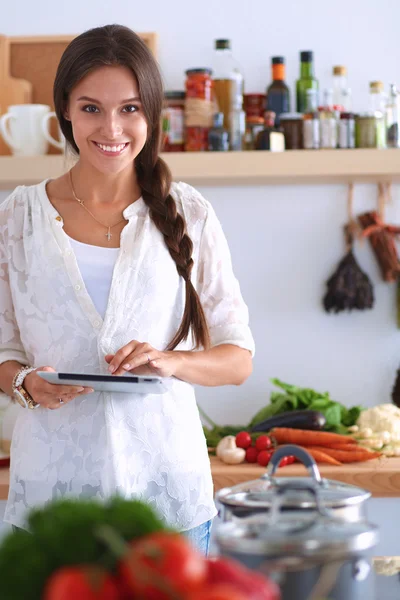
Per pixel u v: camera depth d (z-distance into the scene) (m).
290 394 2.72
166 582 0.61
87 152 1.63
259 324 2.92
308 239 2.91
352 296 2.81
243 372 1.72
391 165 2.63
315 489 0.80
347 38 2.88
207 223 1.77
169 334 1.70
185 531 1.64
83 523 0.69
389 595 1.01
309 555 0.72
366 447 2.50
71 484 1.60
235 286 1.79
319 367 2.90
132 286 1.65
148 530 0.71
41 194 1.72
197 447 1.68
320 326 2.90
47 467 1.62
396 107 2.67
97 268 1.66
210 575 0.66
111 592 0.61
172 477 1.63
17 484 1.64
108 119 1.58
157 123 1.68
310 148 2.67
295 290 2.91
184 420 1.66
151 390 1.45
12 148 2.76
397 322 2.87
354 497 0.82
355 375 2.89
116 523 0.71
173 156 2.66
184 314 1.69
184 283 1.71
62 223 1.68
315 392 2.73
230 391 2.91
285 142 2.69
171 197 1.73
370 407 2.89
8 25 2.96
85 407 1.61
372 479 2.32
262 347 2.92
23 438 1.65
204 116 2.68
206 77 2.69
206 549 1.70
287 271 2.91
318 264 2.90
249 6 2.89
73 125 1.64
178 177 2.69
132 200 1.73
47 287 1.65
